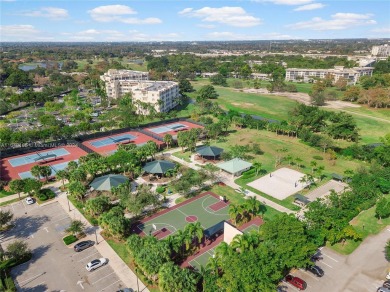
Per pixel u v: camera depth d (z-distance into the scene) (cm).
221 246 5619
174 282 4891
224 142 13938
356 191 8625
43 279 5800
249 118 16525
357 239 7019
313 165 10394
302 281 5584
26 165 11300
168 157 12069
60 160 11738
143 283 5675
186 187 8738
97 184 8956
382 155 11212
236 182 10006
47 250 6650
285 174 10619
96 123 15100
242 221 7681
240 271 4909
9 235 7181
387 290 5384
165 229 7419
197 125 16600
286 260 5562
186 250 6544
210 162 11544
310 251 5769
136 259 5678
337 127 14212
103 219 6894
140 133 15175
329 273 5978
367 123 16862
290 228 5875
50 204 8556
